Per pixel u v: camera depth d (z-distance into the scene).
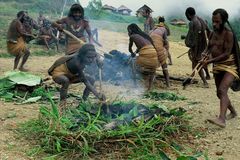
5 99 7.78
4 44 18.28
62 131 5.51
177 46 23.83
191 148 5.88
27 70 12.06
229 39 6.77
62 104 6.87
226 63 6.88
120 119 6.01
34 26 13.52
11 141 5.67
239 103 8.73
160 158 5.34
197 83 11.05
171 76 11.57
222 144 6.09
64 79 6.83
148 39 9.73
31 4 38.69
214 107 8.06
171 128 6.14
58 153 5.35
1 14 31.06
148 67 9.58
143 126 5.76
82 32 8.77
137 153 5.43
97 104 6.79
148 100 8.57
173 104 8.22
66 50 8.77
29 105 7.50
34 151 5.37
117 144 5.58
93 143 5.46
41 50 17.58
